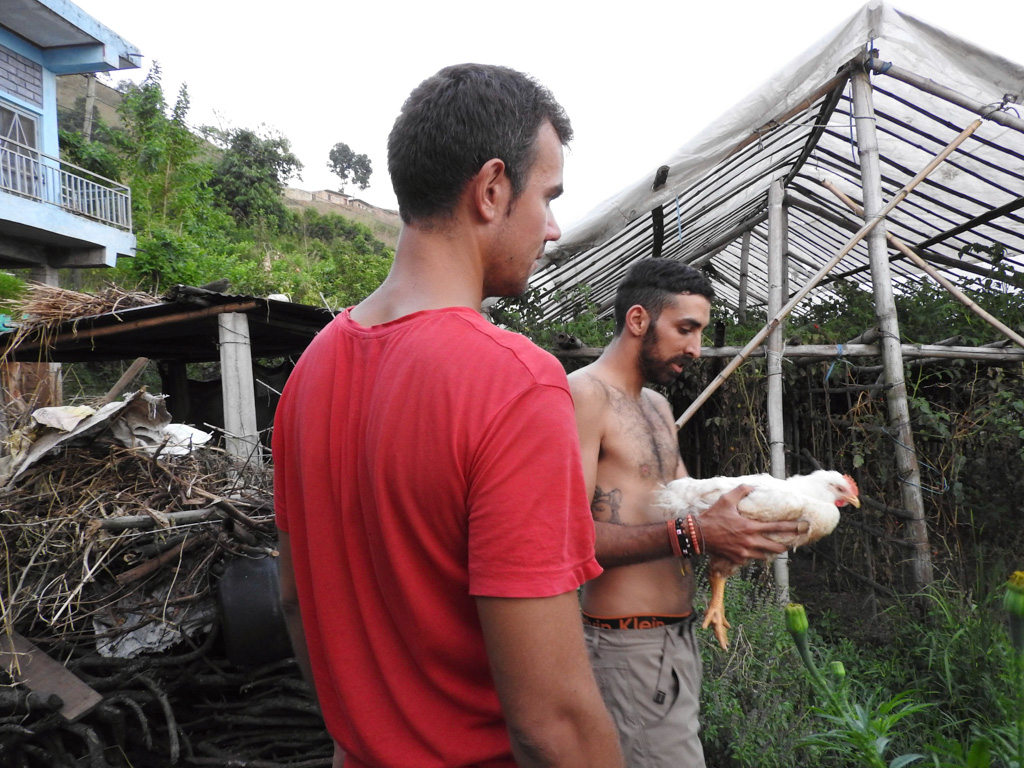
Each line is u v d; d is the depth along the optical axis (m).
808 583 5.09
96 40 11.85
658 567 1.97
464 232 0.84
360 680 0.83
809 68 4.15
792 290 9.80
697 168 4.25
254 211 26.73
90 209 12.44
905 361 4.46
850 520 4.65
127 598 2.88
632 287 2.14
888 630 3.69
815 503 1.92
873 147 4.20
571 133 0.94
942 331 4.55
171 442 3.38
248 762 2.91
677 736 1.87
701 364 4.79
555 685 0.70
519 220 0.85
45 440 3.01
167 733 2.98
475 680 0.80
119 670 2.90
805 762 2.46
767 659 2.83
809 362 4.65
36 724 2.61
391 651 0.81
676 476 2.17
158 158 18.31
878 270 4.06
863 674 3.16
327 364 0.88
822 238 8.12
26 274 15.28
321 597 0.86
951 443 4.09
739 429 4.64
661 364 2.11
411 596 0.76
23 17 10.95
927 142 5.26
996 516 4.20
